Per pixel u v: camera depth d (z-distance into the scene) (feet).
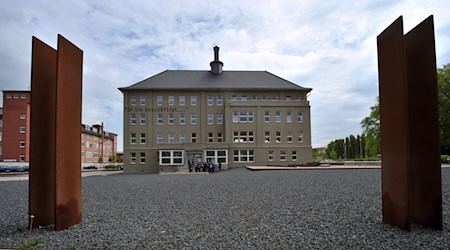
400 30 18.47
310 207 26.00
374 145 138.31
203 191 39.65
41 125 21.56
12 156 193.16
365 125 133.28
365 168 86.99
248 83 142.20
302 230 18.56
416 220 19.56
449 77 109.09
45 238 17.83
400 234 17.21
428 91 18.79
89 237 17.90
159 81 140.26
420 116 19.36
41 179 21.36
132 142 131.23
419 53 19.49
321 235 17.35
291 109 130.11
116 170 156.25
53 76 22.58
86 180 71.00
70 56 21.57
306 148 128.26
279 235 17.54
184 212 25.25
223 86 137.90
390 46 19.61
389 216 19.44
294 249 15.02
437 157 18.13
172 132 133.59
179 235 17.97
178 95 135.54
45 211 21.43
